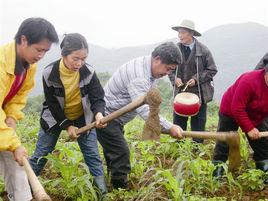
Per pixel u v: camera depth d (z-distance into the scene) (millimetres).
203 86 6641
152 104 3770
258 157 5293
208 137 4254
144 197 4465
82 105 4395
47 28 3258
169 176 4352
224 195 4941
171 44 4109
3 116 3365
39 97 16062
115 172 4738
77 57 3898
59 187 4855
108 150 4723
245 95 4723
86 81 4254
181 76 6707
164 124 4066
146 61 4230
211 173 4902
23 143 6730
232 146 4422
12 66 3344
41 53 3336
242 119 4789
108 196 4594
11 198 3832
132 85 4203
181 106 5273
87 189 4637
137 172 5262
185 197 4676
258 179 5102
